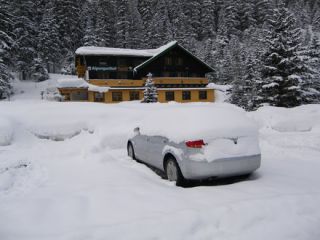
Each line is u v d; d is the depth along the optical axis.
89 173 7.00
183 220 4.02
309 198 4.80
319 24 93.19
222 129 5.82
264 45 27.97
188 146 5.69
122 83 38.75
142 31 72.69
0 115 11.50
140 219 4.07
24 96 37.97
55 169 7.52
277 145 10.41
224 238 3.77
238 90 37.78
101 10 69.31
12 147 9.88
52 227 4.04
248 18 94.94
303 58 25.97
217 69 58.47
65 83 35.94
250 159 5.86
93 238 3.65
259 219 4.20
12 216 4.41
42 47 50.09
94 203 4.82
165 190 5.46
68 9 58.94
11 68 43.00
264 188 5.48
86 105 13.36
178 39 70.56
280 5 26.73
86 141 10.48
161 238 3.69
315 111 14.90
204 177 5.62
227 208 4.36
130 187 5.63
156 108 14.17
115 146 10.37
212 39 85.38
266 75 26.58
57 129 11.09
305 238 3.81
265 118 14.58
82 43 61.41
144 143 7.71
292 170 7.00
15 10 47.00
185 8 97.75
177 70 41.44
